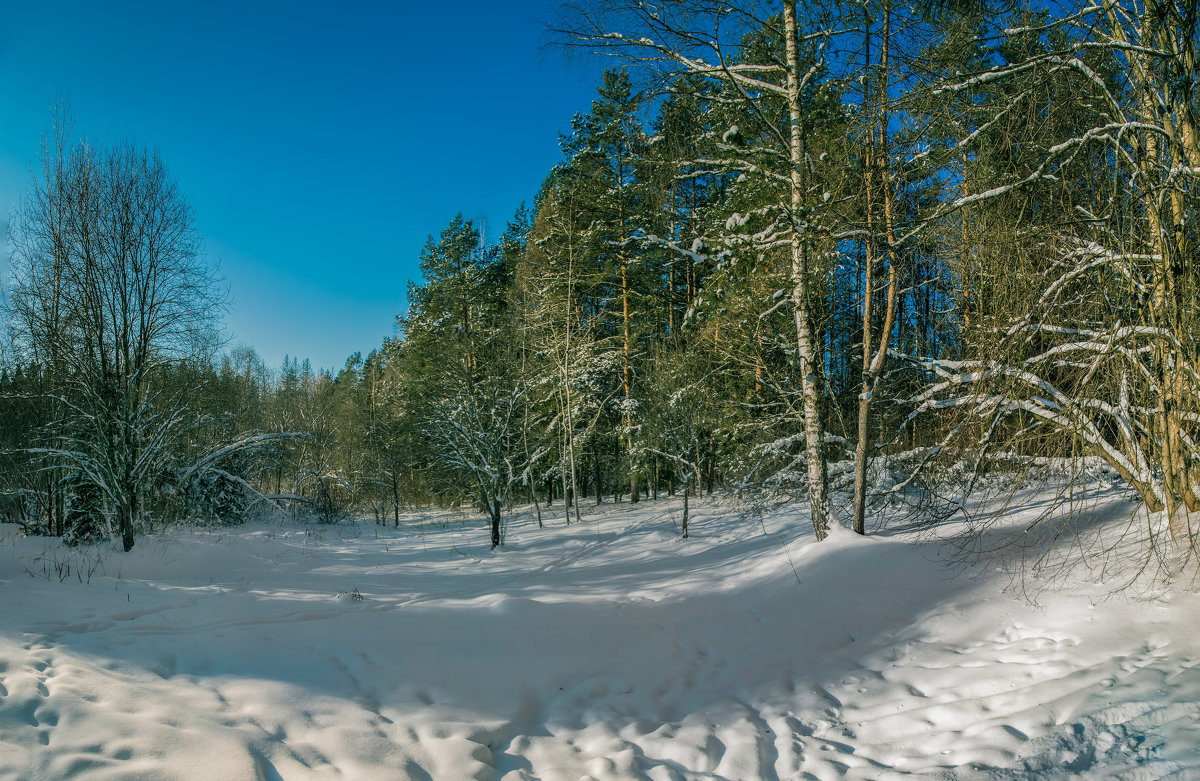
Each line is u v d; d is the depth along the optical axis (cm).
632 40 1034
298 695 504
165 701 463
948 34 834
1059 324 736
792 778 433
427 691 546
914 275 1110
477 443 1888
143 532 1717
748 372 1697
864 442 1082
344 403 4512
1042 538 817
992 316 804
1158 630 543
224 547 1652
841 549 934
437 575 1366
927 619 717
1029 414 837
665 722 532
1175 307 611
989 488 875
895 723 491
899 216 1037
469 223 3294
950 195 940
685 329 1162
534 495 2397
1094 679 478
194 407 1945
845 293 1414
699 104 1162
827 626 750
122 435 1440
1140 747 379
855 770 427
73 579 1033
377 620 718
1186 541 639
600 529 1952
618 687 604
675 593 973
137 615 732
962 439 892
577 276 2666
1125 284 650
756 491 1656
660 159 1208
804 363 1089
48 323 1523
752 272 1124
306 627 686
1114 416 719
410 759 439
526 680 595
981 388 786
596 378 2697
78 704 429
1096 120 795
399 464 3097
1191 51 670
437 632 688
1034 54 784
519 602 819
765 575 965
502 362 2455
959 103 855
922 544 912
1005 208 823
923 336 1263
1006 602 697
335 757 428
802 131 1066
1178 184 631
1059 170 743
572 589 1065
